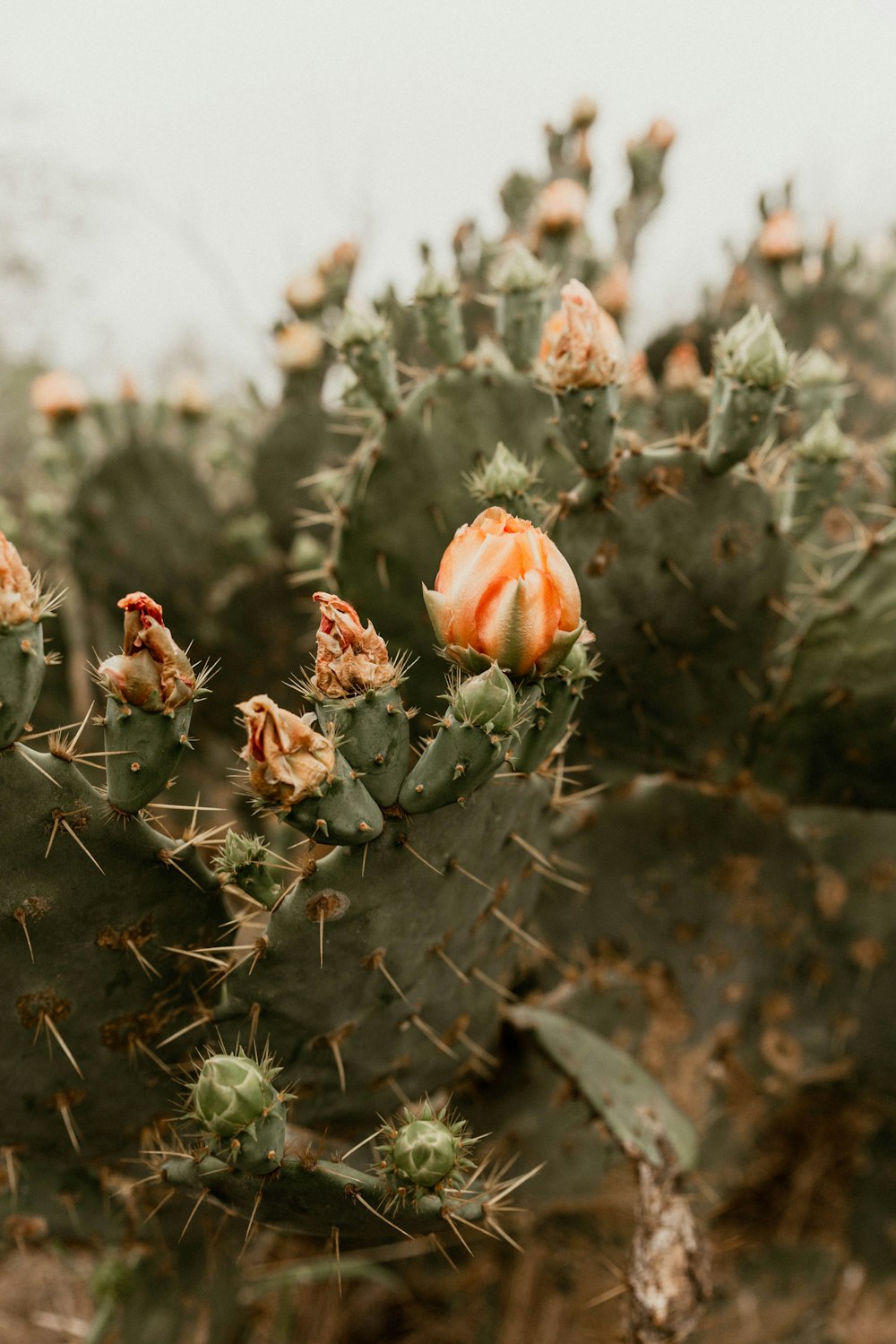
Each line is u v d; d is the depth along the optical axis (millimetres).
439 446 795
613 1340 763
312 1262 965
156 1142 685
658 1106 775
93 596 1334
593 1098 749
